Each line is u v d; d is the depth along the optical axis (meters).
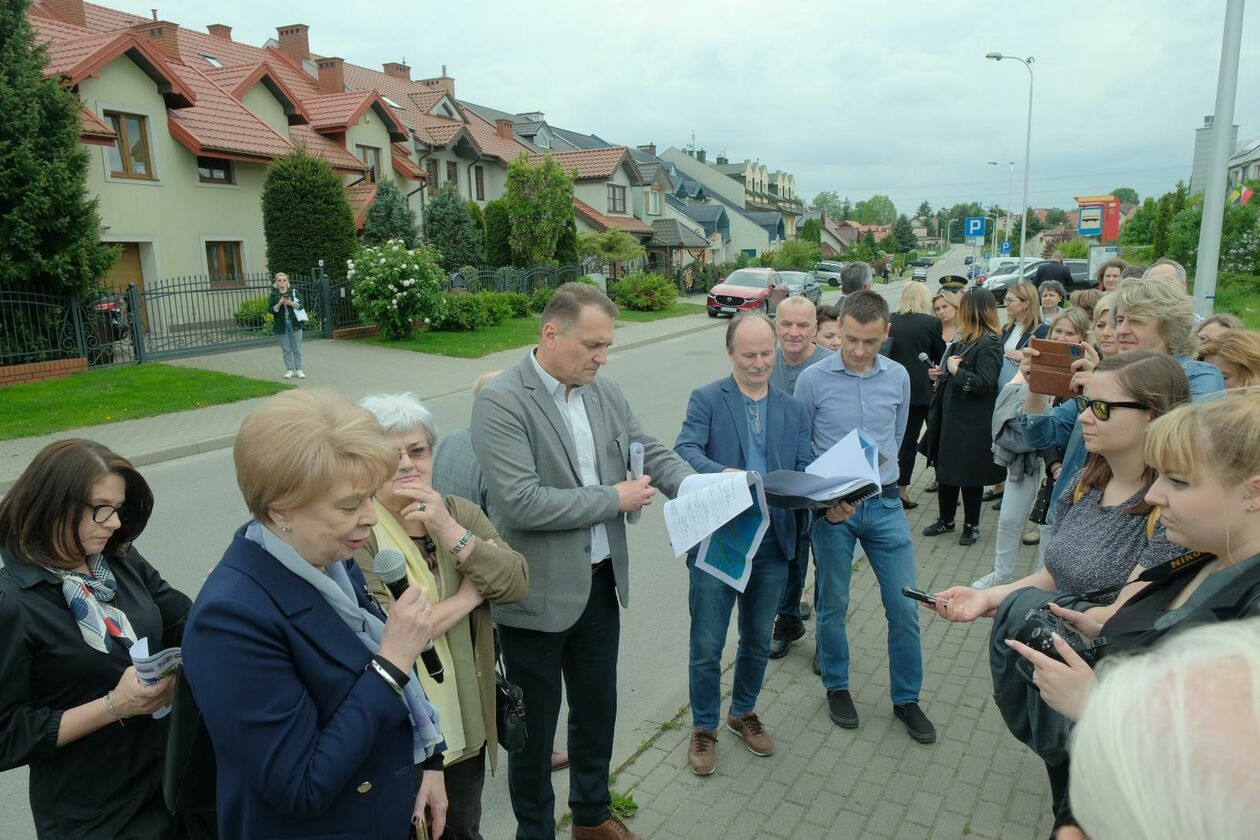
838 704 3.69
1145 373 2.32
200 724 1.61
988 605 2.35
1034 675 1.89
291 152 19.70
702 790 3.23
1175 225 28.19
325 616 1.55
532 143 44.72
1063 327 4.92
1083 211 26.83
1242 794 0.67
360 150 27.23
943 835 2.92
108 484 1.93
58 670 1.89
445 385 13.86
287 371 14.14
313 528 1.49
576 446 2.74
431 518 2.08
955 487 6.09
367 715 1.51
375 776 1.58
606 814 2.89
